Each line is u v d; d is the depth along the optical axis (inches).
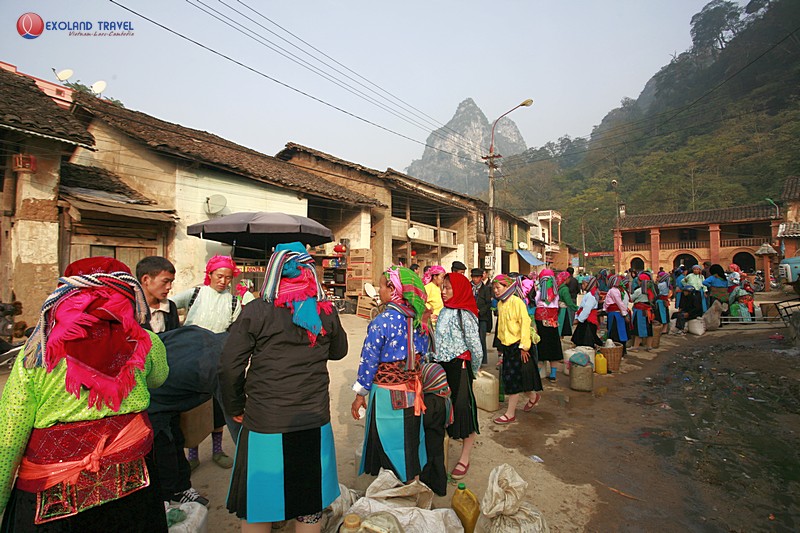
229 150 522.6
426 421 120.5
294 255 84.9
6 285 291.4
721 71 2760.8
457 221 900.0
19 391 56.2
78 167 398.6
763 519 117.0
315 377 83.6
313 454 81.2
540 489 131.4
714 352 345.7
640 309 355.6
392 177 639.8
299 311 80.7
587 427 185.5
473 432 138.9
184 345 105.3
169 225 392.2
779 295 855.1
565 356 275.7
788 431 181.6
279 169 549.0
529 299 267.9
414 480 109.7
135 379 66.4
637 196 2379.4
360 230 601.6
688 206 2121.1
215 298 130.3
